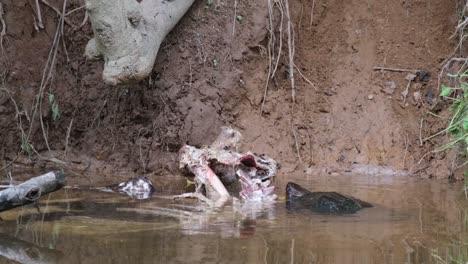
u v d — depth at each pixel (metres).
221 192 5.43
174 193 5.55
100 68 7.13
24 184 4.31
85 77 7.14
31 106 7.12
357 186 5.95
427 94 7.29
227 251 3.50
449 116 7.02
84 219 4.38
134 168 6.71
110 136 6.91
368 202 5.13
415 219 4.46
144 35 6.13
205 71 7.07
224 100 7.03
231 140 6.05
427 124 7.11
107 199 5.18
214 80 7.05
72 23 7.28
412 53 7.46
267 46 7.33
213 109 6.93
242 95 7.12
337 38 7.59
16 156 6.95
